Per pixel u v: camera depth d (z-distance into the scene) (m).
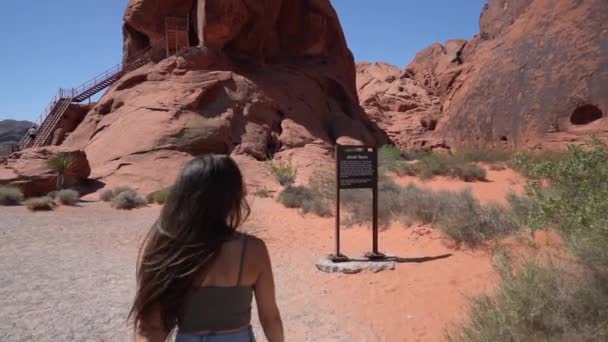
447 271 7.23
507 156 23.41
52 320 5.73
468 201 10.09
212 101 29.86
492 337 3.96
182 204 1.79
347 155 8.52
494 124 30.58
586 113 25.33
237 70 33.53
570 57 27.17
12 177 21.12
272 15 37.00
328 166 27.02
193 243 1.74
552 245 6.12
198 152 26.98
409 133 50.28
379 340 5.25
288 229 12.22
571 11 29.14
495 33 42.47
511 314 4.08
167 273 1.72
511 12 40.44
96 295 6.80
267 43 38.19
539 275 4.47
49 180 21.78
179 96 29.30
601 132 23.08
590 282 4.08
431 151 34.19
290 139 29.94
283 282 7.66
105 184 23.73
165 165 25.30
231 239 1.84
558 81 27.00
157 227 1.84
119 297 6.73
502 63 32.94
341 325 5.73
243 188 1.96
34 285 7.27
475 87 34.47
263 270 1.92
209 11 32.09
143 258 1.82
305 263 8.82
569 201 4.54
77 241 11.16
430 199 11.13
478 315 4.45
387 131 52.50
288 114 32.50
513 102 29.72
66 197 18.47
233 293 1.81
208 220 1.79
